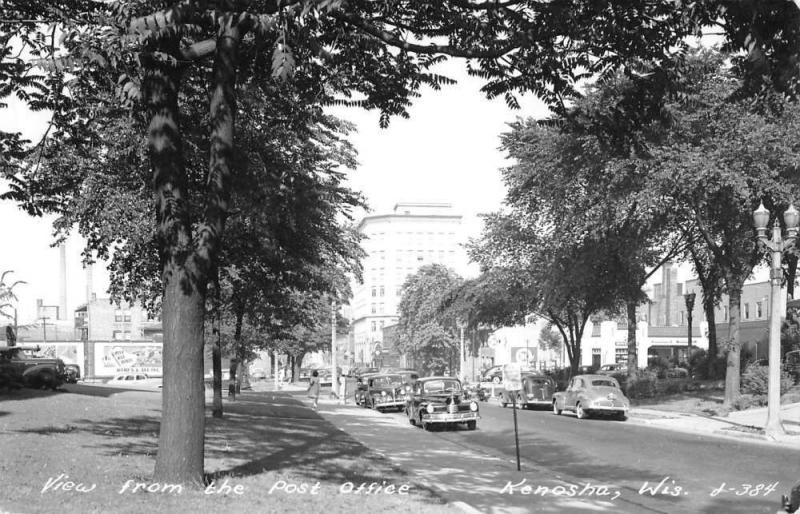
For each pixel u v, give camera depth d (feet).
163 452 29.48
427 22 34.27
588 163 94.79
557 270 125.80
